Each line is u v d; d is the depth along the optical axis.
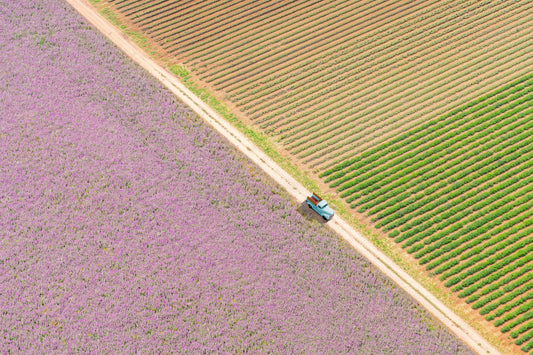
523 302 47.91
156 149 57.72
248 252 49.78
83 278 47.22
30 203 52.25
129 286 46.69
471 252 50.88
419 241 52.25
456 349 44.28
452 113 63.50
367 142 60.47
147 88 64.25
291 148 59.41
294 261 49.31
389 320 45.59
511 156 59.28
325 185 56.22
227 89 65.31
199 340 43.78
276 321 45.09
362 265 49.78
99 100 62.25
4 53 66.56
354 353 43.38
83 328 43.94
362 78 67.31
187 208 52.75
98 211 51.91
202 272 48.03
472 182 56.75
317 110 63.41
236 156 58.06
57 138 57.94
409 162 58.59
